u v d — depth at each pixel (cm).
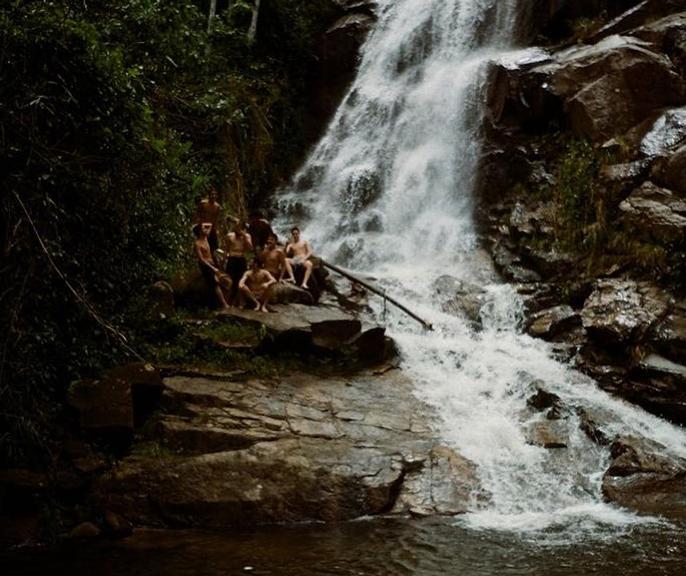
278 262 1244
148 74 1062
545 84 1594
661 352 1120
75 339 794
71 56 674
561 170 1483
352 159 1962
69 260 725
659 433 996
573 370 1155
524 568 619
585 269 1327
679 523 754
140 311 985
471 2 2038
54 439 770
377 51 2153
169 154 828
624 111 1509
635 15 1711
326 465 812
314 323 1081
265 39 2109
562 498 838
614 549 670
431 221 1706
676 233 1235
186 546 675
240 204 1669
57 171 680
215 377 954
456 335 1269
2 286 678
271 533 718
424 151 1833
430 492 816
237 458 795
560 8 1858
